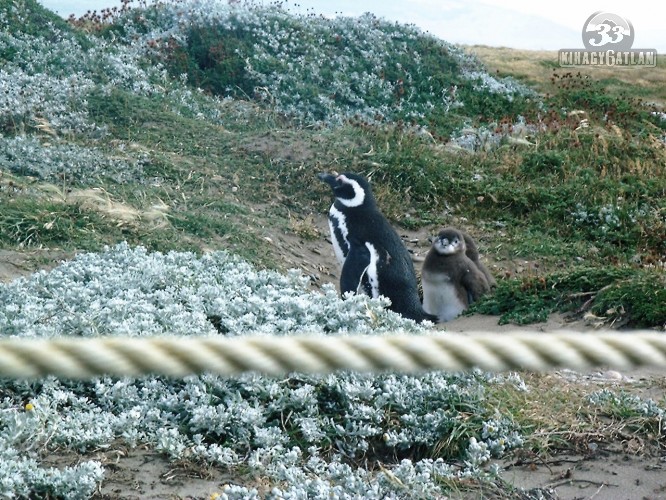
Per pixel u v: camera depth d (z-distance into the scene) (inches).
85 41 1187.3
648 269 617.9
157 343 129.9
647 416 386.9
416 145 1014.4
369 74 1401.3
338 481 330.0
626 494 330.3
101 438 338.3
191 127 995.3
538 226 885.8
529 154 1024.2
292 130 1014.4
